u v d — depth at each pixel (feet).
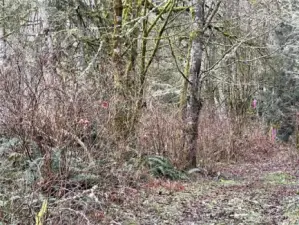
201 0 35.01
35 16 42.22
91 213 19.27
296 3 55.06
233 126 53.31
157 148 34.58
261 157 52.80
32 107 20.39
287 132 72.33
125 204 22.33
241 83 55.98
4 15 41.19
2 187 17.87
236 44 38.04
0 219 16.21
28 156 20.45
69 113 21.22
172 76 59.21
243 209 23.63
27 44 29.43
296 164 46.29
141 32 38.70
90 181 20.95
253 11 48.11
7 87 20.44
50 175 18.51
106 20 39.75
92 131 22.75
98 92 24.82
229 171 39.58
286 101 72.18
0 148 20.03
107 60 31.68
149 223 20.43
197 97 35.53
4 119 20.40
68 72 23.43
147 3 37.91
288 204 24.13
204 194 27.25
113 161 23.48
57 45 26.45
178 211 22.76
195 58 35.22
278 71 68.03
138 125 30.78
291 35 62.49
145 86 34.83
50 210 17.04
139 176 27.35
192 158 35.58
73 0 40.47
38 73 21.17
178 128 35.47
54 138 20.48
